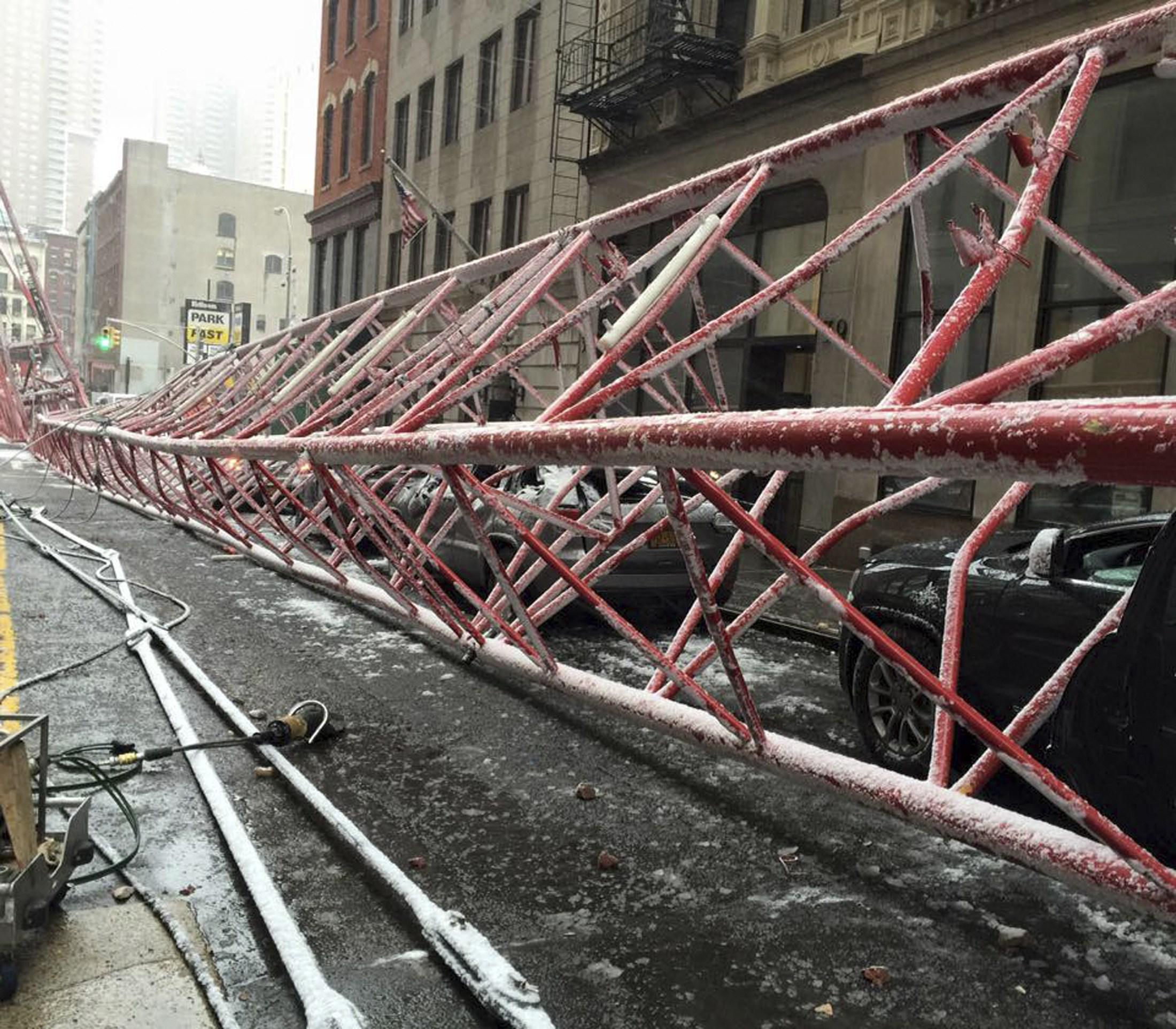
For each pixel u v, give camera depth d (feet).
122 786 13.84
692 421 7.73
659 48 44.62
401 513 31.58
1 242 72.13
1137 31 10.55
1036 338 33.12
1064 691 10.33
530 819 13.25
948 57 34.91
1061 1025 8.73
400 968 9.47
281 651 22.30
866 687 15.85
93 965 8.84
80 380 60.39
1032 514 32.73
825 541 13.80
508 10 65.82
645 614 28.12
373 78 90.07
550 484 25.35
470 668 21.13
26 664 19.92
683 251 12.92
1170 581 9.29
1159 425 4.93
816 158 13.62
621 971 9.53
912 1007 9.00
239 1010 8.64
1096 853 8.93
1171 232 29.48
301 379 21.93
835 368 39.96
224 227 271.49
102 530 42.11
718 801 13.96
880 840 12.67
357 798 13.88
